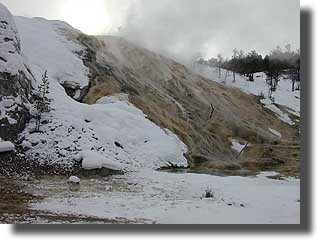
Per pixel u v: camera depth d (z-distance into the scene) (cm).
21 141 1666
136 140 1938
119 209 1088
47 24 2853
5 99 1698
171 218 983
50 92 2000
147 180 1520
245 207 1121
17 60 1830
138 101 2441
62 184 1408
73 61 2566
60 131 1747
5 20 1875
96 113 1966
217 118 2934
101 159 1612
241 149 2617
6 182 1362
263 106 3819
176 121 2575
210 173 1822
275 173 1895
